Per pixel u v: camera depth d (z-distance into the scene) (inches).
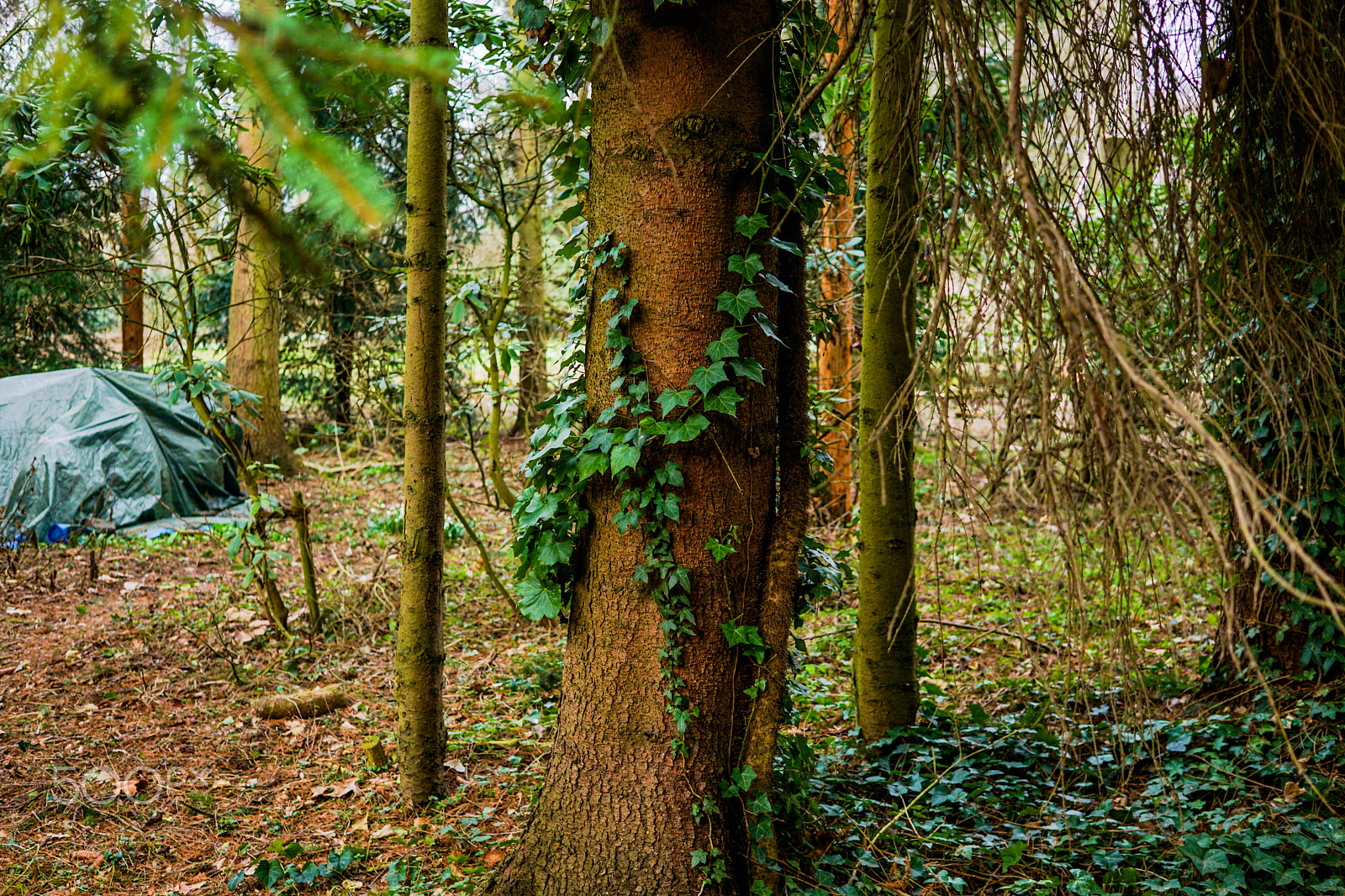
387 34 181.5
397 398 446.0
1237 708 167.8
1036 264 68.2
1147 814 135.3
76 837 146.4
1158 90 93.6
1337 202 104.0
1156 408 63.1
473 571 312.2
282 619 240.5
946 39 78.2
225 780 166.9
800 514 118.0
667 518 110.1
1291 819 127.4
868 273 163.3
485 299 297.3
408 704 153.9
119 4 32.5
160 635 247.9
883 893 120.3
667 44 107.7
